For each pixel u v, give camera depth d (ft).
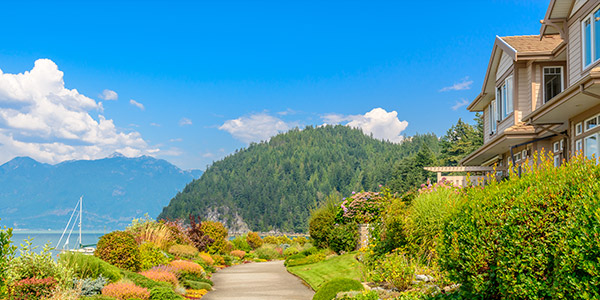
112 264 50.78
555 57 59.41
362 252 63.46
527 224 21.93
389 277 41.32
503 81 69.15
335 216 82.69
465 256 25.57
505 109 68.33
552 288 20.16
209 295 51.11
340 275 56.44
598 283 17.79
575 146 49.47
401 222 50.11
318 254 80.48
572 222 19.79
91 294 39.96
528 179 25.18
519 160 68.64
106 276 43.73
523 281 21.59
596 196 19.35
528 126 59.41
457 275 27.09
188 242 88.84
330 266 65.67
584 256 18.57
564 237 19.93
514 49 61.11
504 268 22.68
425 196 47.60
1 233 27.30
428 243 44.21
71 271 39.88
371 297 37.06
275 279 65.51
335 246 79.10
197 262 73.72
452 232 27.55
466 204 27.50
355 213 78.74
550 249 20.85
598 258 17.61
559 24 54.54
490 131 84.43
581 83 39.14
